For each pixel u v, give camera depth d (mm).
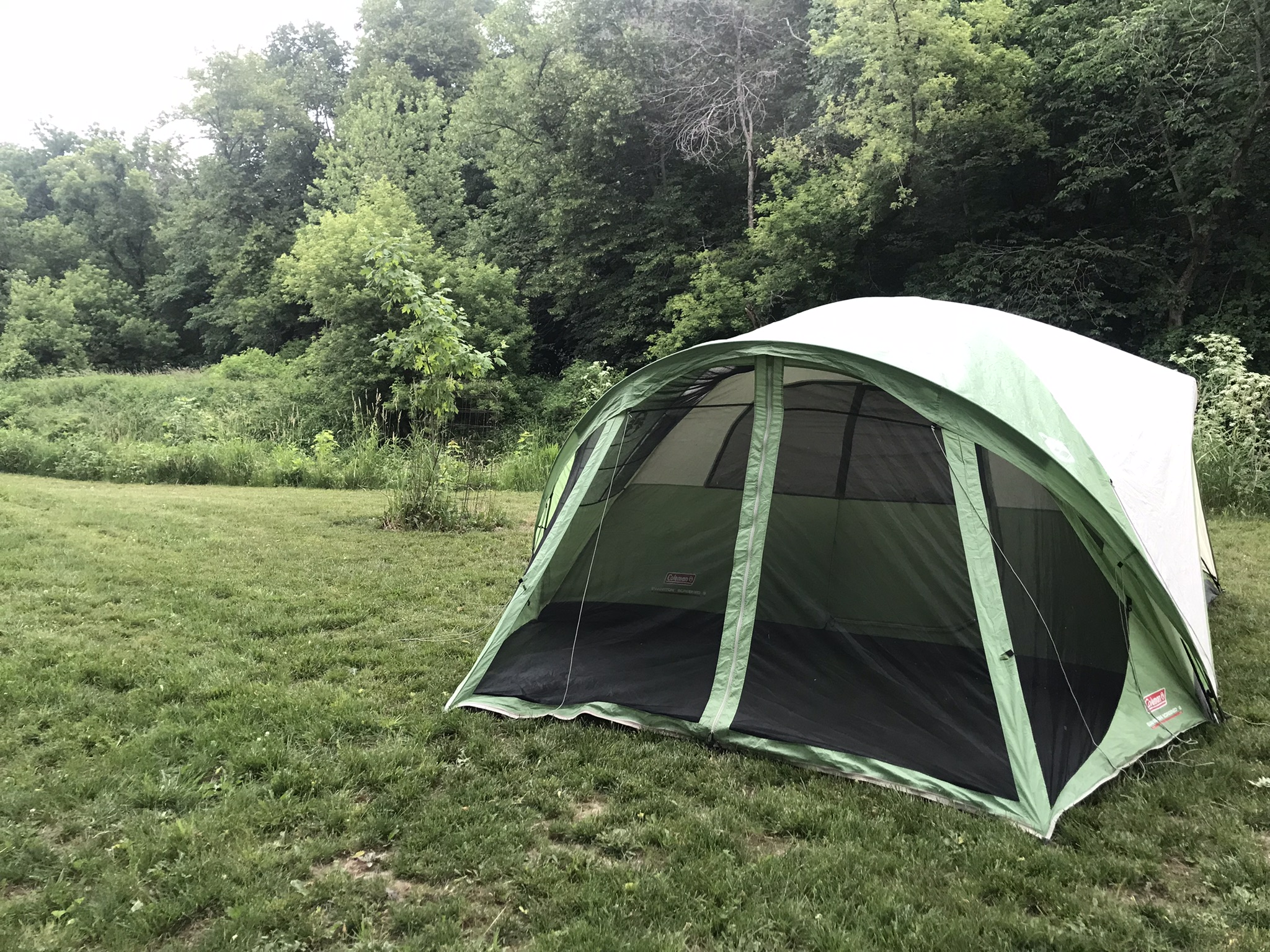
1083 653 3492
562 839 2709
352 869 2496
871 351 3504
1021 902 2375
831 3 17812
